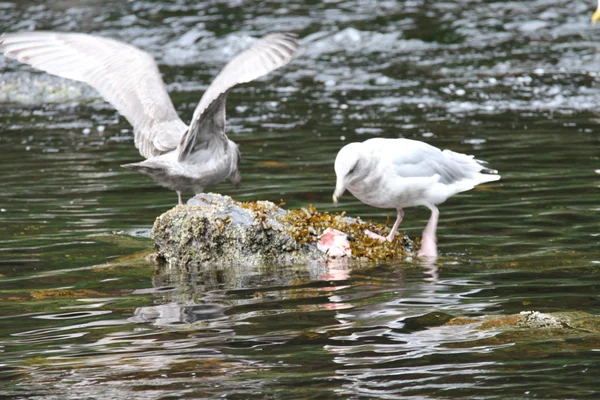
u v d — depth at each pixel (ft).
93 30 107.86
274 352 27.66
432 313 31.32
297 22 108.99
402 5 113.80
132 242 42.91
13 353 27.94
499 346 27.84
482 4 112.88
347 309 32.07
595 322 30.01
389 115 76.79
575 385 24.64
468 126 71.82
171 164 37.24
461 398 23.93
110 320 31.30
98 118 80.23
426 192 39.75
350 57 98.27
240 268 38.96
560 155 60.49
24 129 76.02
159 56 101.24
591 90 83.05
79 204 50.65
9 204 50.70
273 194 51.57
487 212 46.93
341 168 37.93
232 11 113.91
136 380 25.52
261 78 92.68
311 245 40.65
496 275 36.24
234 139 69.36
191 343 28.60
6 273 37.86
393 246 40.47
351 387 24.79
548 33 101.71
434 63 94.53
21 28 107.55
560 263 37.65
